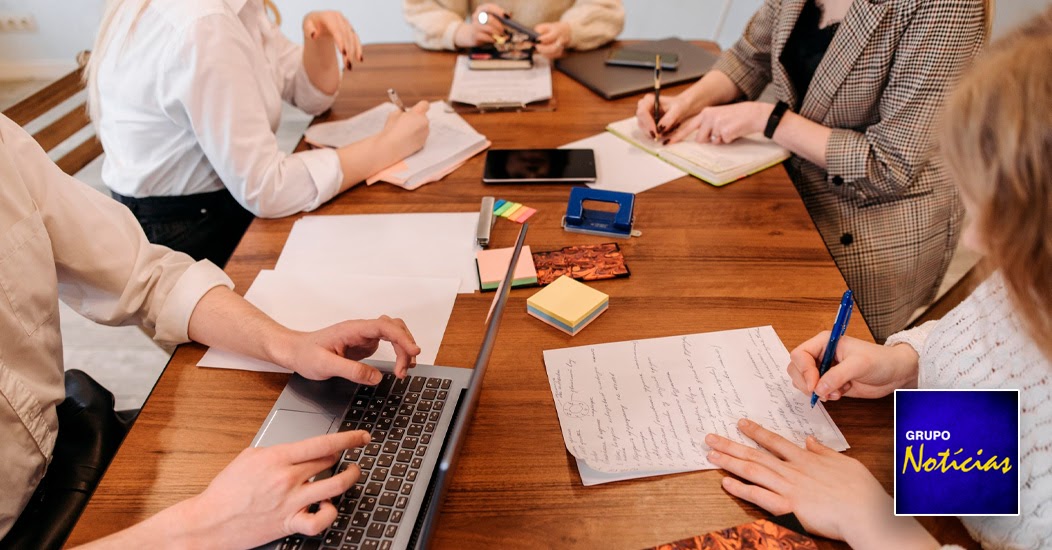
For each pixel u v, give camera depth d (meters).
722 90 1.43
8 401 0.81
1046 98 0.44
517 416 0.74
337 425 0.73
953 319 0.71
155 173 1.27
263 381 0.80
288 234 1.08
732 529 0.61
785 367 0.80
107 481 0.68
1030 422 0.59
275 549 0.60
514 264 0.76
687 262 0.98
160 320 0.87
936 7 1.05
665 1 3.20
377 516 0.63
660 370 0.80
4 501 0.81
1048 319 0.50
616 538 0.62
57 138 1.31
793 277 0.95
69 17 3.49
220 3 1.06
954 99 0.52
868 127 1.20
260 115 1.11
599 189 1.13
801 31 1.31
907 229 1.23
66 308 2.11
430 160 1.24
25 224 0.83
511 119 1.42
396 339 0.78
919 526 0.60
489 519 0.64
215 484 0.62
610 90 1.50
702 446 0.70
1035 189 0.46
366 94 1.55
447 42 1.74
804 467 0.65
